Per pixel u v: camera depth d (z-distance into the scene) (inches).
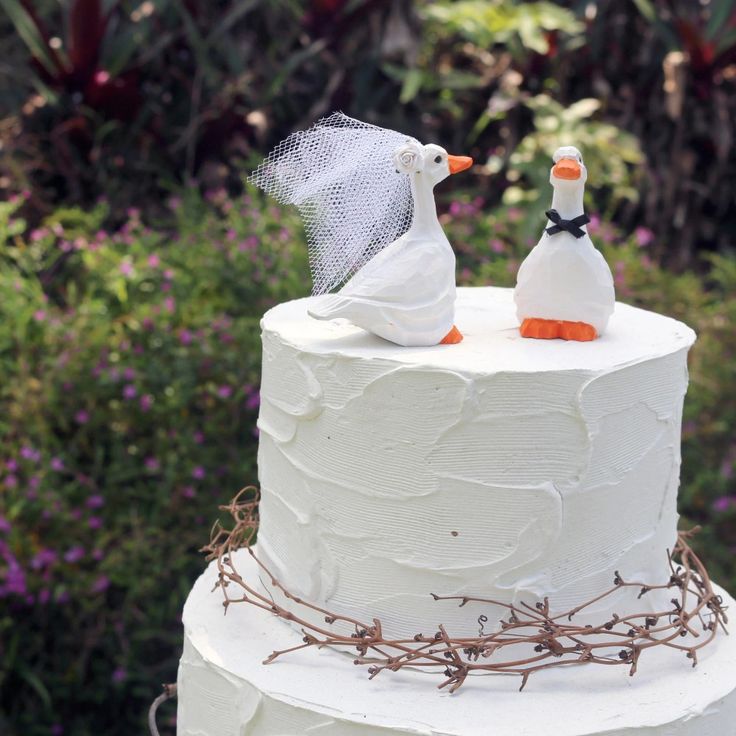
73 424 113.7
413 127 149.0
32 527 108.0
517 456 55.2
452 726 52.4
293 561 62.1
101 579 107.3
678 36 147.3
